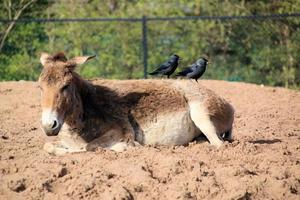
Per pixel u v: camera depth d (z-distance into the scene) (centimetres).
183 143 1395
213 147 1348
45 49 3438
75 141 1320
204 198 1102
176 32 3606
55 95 1224
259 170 1215
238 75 3484
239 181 1144
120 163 1195
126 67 3494
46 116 1207
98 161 1211
